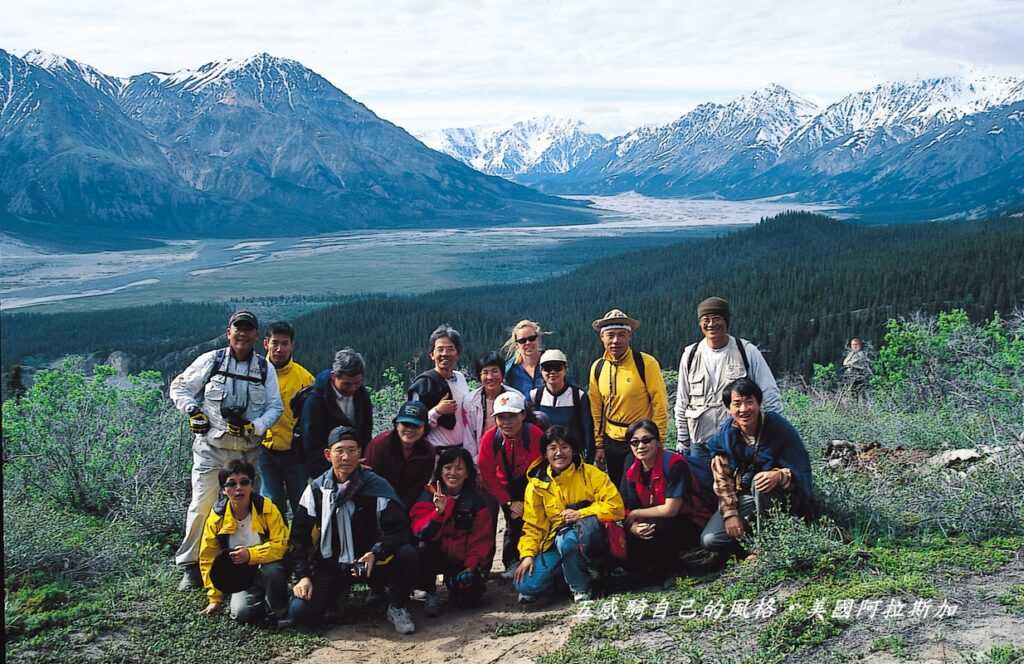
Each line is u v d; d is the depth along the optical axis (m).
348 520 5.85
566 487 5.91
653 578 5.98
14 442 8.48
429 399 6.61
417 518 6.14
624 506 6.09
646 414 6.41
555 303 150.50
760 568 5.20
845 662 4.04
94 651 5.16
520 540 6.13
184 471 8.52
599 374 6.57
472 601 6.20
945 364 13.05
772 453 5.64
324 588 5.85
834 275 103.25
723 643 4.50
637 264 186.00
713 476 5.86
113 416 8.87
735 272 143.62
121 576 6.42
